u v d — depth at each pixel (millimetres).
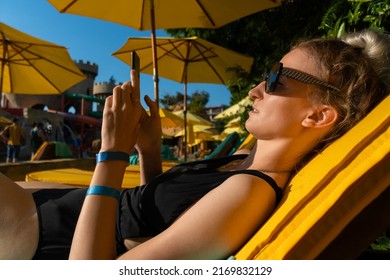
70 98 37062
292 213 919
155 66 4152
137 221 1297
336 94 1201
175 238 1017
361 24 2838
